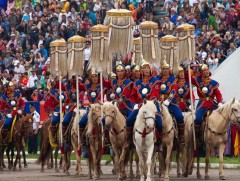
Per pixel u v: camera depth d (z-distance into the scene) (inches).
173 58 2003.0
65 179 1990.7
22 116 2383.1
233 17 3019.2
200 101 1969.7
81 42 2110.0
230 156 2554.1
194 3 3157.0
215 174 2114.9
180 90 1987.0
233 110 1875.0
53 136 2209.6
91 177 2010.3
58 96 2225.6
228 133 2544.3
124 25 2004.2
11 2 3764.8
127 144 1828.2
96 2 3400.6
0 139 2343.8
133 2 3385.8
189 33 1994.3
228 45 2874.0
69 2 3484.3
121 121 1873.8
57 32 3366.1
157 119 1770.4
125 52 2014.0
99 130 1962.4
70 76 2105.1
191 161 1991.9
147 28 1952.5
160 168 1946.4
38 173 2257.6
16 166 2551.7
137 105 1790.1
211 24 3031.5
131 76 1903.3
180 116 1863.9
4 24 3550.7
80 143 2038.6
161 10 3277.6
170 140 1811.0
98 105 1968.5
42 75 3137.3
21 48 3380.9
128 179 1945.1
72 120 2108.8
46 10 3528.5
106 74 2048.5
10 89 2346.2
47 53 3324.3
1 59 3388.3
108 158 2669.8
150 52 1948.8
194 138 1942.7
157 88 1800.0
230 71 2600.9
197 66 2091.5
